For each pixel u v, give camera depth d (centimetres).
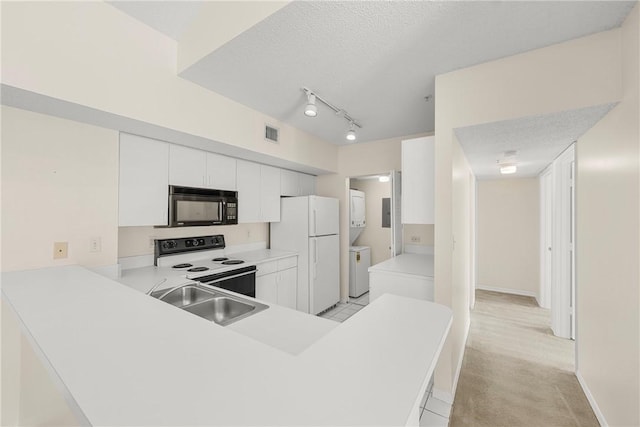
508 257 447
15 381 156
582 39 149
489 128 186
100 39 160
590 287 189
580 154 204
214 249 300
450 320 91
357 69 187
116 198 197
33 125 162
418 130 321
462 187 253
